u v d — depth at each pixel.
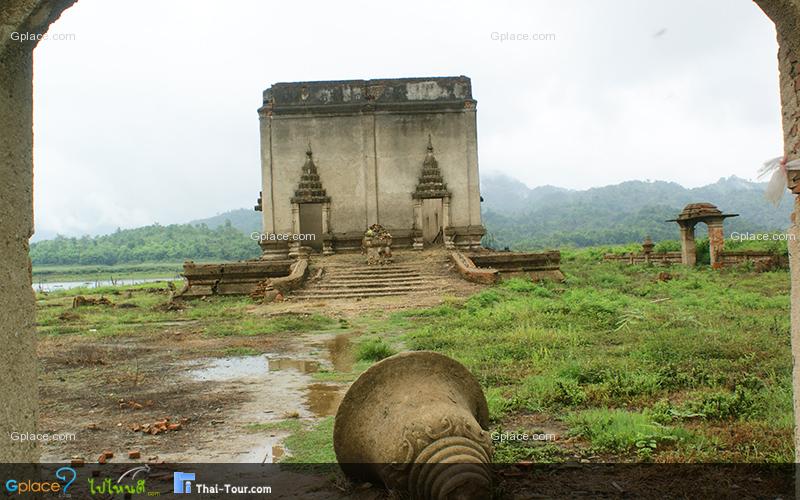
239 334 13.25
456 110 27.42
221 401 7.16
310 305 18.23
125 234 118.56
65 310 19.67
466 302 16.81
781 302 14.23
